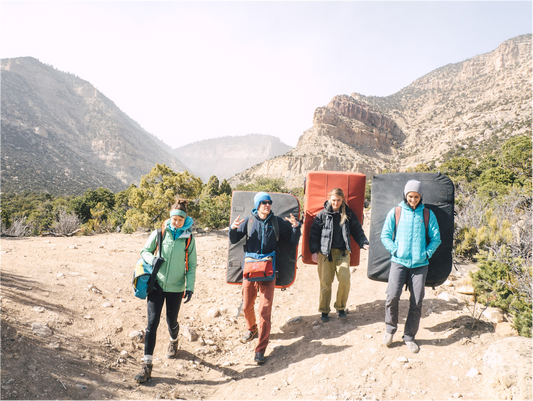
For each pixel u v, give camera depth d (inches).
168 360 151.7
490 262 182.9
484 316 156.9
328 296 177.0
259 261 154.0
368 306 197.9
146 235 438.6
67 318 155.3
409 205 142.9
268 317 154.7
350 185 184.5
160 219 516.4
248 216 181.6
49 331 139.0
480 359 125.1
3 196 4852.4
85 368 126.9
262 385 133.4
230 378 144.7
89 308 172.9
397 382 120.0
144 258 141.6
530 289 156.4
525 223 282.2
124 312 179.5
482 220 316.8
